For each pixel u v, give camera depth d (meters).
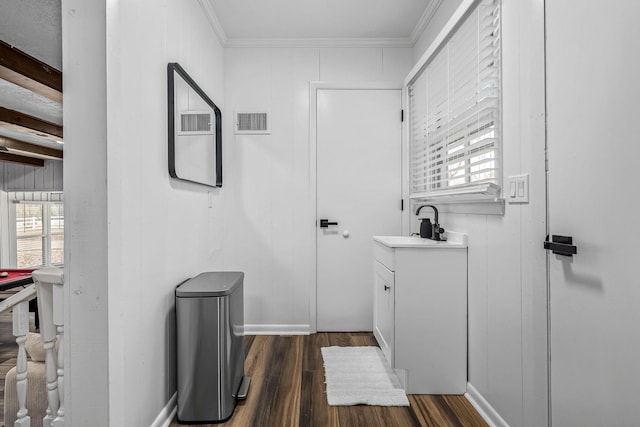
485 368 1.78
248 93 3.05
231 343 1.80
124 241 1.34
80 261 1.27
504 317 1.60
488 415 1.73
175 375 1.84
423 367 2.00
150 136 1.58
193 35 2.24
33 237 5.72
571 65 1.18
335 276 3.09
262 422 1.75
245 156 3.05
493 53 1.69
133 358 1.42
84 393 1.28
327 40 3.03
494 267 1.69
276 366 2.38
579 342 1.15
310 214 3.06
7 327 3.38
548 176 1.30
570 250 1.15
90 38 1.25
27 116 3.38
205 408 1.72
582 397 1.14
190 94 2.08
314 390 2.05
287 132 3.06
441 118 2.30
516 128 1.50
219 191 2.86
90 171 1.26
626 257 0.97
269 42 3.03
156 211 1.65
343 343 2.80
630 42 0.95
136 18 1.46
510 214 1.55
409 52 3.09
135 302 1.44
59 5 1.69
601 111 1.05
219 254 2.86
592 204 1.09
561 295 1.24
